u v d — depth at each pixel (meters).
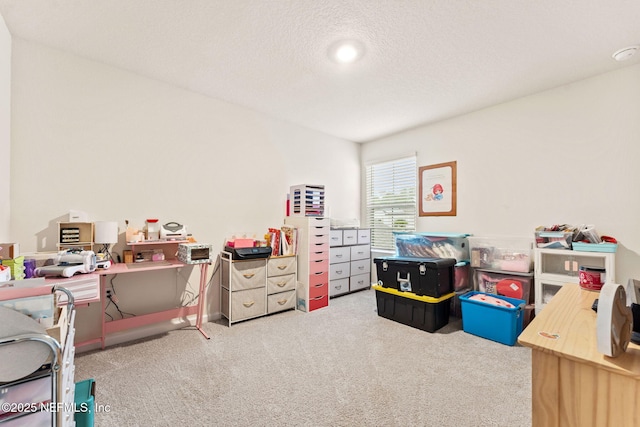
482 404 1.69
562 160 2.77
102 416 1.57
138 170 2.68
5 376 0.82
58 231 2.26
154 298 2.76
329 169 4.42
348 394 1.79
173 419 1.55
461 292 3.23
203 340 2.59
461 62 2.39
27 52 2.17
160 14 1.87
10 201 2.10
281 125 3.79
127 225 2.60
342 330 2.83
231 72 2.62
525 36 2.04
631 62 2.37
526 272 2.79
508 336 2.49
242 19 1.91
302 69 2.54
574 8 1.75
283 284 3.40
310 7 1.78
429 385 1.89
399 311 3.06
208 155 3.13
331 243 3.94
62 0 1.75
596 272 1.51
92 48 2.28
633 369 0.73
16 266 1.66
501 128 3.21
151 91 2.75
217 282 3.18
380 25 1.94
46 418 0.88
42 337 0.85
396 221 4.38
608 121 2.52
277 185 3.75
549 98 2.86
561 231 2.60
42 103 2.23
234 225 3.33
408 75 2.62
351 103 3.26
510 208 3.13
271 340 2.58
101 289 2.43
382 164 4.59
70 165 2.35
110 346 2.45
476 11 1.79
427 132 3.94
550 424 0.86
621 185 2.46
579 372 0.82
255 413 1.61
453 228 3.62
